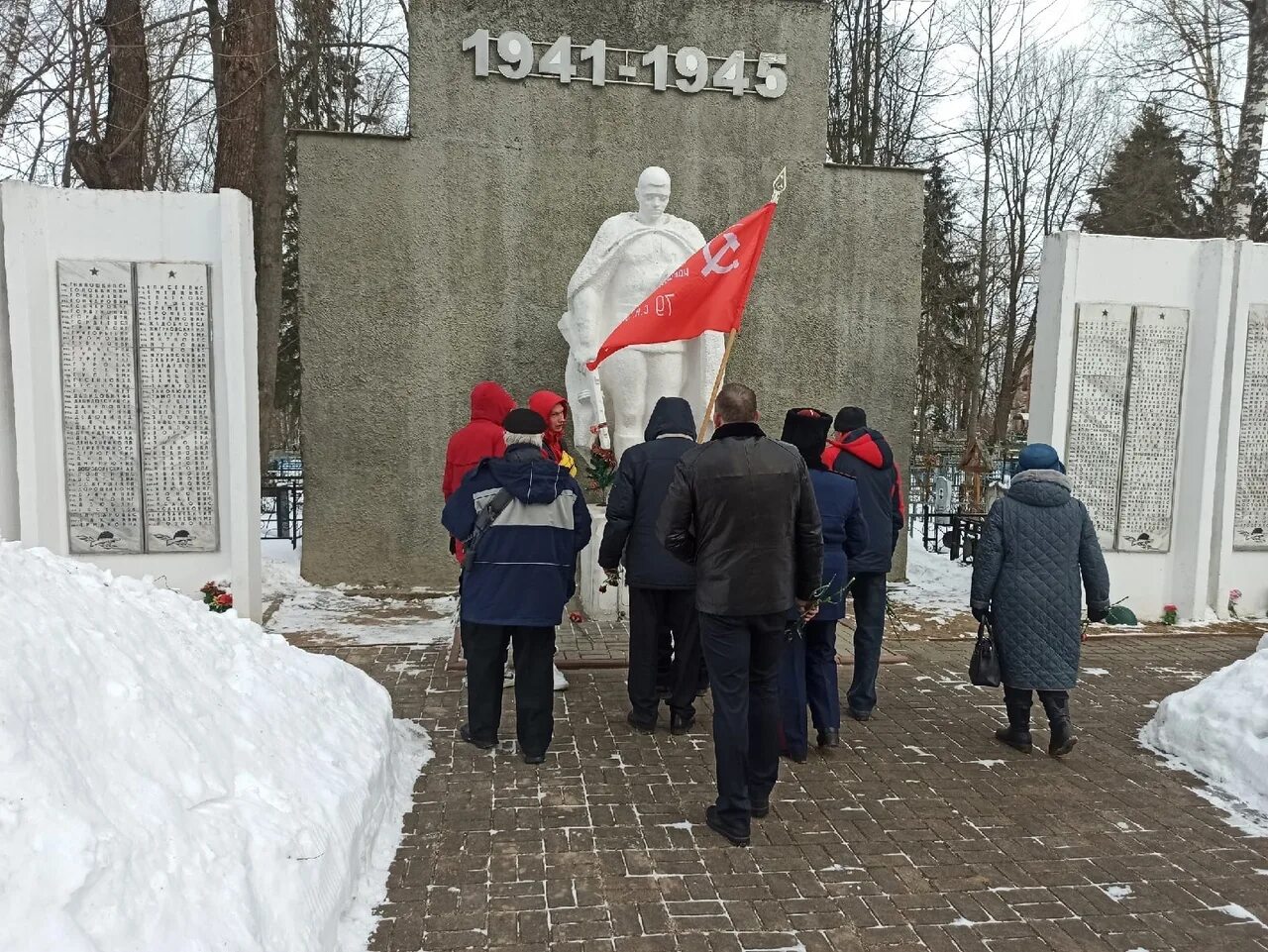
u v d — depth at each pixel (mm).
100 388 6746
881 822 3988
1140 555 8047
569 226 8750
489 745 4734
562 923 3121
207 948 2258
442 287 8617
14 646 2412
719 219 9023
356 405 8570
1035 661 4688
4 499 6633
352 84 16281
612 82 8727
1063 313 7730
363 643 6789
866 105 15977
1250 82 10984
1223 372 7844
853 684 5402
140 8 8531
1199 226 17781
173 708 2918
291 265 16703
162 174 12062
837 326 9273
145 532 6875
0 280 6551
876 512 5211
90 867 2092
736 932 3088
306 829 2971
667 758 4656
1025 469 4887
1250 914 3266
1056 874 3547
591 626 7234
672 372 7449
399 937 3016
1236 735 4562
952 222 24828
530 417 4539
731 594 3648
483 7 8477
